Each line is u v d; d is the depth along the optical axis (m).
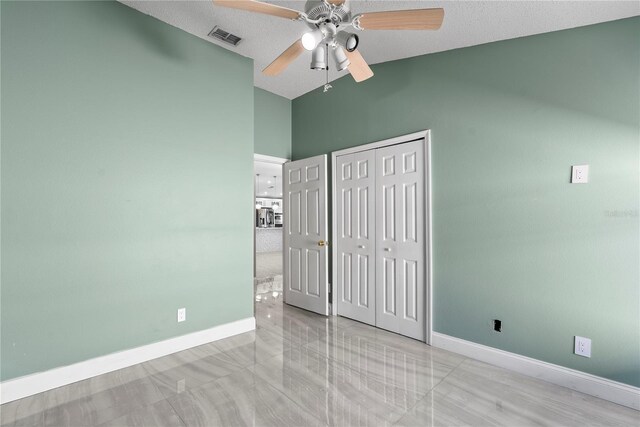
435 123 2.62
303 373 2.15
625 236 1.81
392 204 2.92
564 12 1.84
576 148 1.96
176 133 2.51
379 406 1.78
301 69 3.15
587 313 1.93
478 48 2.38
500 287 2.27
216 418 1.67
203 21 2.40
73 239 2.01
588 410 1.75
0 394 1.75
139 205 2.30
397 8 2.05
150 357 2.33
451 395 1.89
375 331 2.95
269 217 12.58
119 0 2.18
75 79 2.02
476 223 2.38
